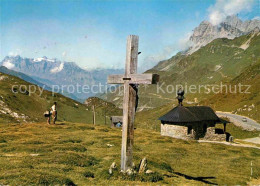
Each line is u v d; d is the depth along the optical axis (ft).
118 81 63.67
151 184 58.59
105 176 62.49
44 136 143.64
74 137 147.23
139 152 118.83
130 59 60.75
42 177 54.70
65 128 191.93
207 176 86.12
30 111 433.48
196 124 244.63
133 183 58.08
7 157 80.53
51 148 101.40
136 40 61.26
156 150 132.98
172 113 250.16
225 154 149.48
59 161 75.61
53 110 211.00
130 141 62.28
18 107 419.54
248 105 568.82
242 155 156.25
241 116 520.01
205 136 251.80
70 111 485.15
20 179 53.21
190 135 238.48
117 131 218.18
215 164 113.19
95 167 75.05
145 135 219.41
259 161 133.90
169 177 71.15
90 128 211.61
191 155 132.98
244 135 376.68
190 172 90.12
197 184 67.67
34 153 93.30
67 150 102.68
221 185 74.59
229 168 107.14
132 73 60.95
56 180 54.85
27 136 141.69
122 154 63.10
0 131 164.66
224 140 258.78
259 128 387.75
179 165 100.78
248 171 104.06
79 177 61.98
